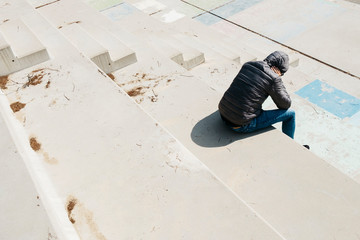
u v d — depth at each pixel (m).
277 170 2.99
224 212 2.32
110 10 8.77
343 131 4.23
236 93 3.08
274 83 3.00
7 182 2.33
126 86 4.16
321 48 6.64
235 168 3.05
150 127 3.07
